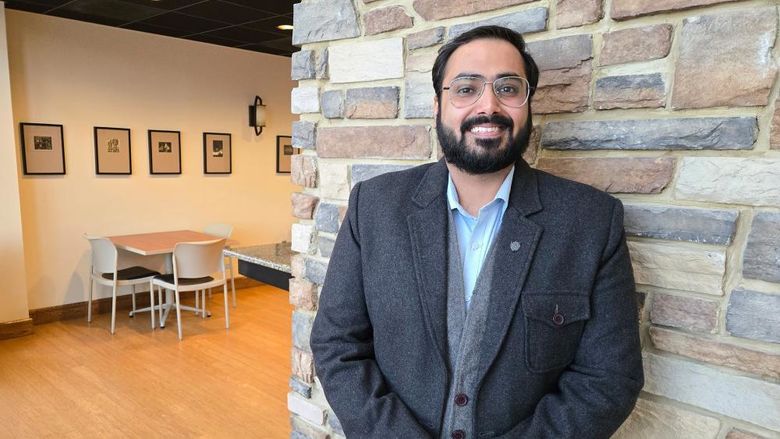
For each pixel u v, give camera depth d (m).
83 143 4.20
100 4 3.60
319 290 1.46
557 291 0.86
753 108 0.83
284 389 3.08
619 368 0.84
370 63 1.29
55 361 3.41
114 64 4.30
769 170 0.82
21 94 3.86
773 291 0.84
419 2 1.19
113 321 3.95
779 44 0.79
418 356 0.92
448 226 0.96
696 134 0.88
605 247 0.87
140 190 4.57
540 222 0.89
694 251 0.91
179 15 3.85
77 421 2.66
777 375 0.84
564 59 1.00
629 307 0.86
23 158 3.91
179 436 2.54
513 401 0.88
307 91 1.43
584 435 0.83
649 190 0.94
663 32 0.89
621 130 0.96
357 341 1.02
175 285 3.87
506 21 1.07
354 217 1.05
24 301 3.86
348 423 0.95
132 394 2.97
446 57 0.92
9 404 2.82
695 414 0.93
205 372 3.30
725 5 0.83
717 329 0.90
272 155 5.52
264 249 3.52
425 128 1.21
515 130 0.87
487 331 0.88
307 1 1.40
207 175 5.02
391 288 0.95
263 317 4.46
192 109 4.83
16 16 3.78
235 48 5.07
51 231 4.11
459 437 0.89
